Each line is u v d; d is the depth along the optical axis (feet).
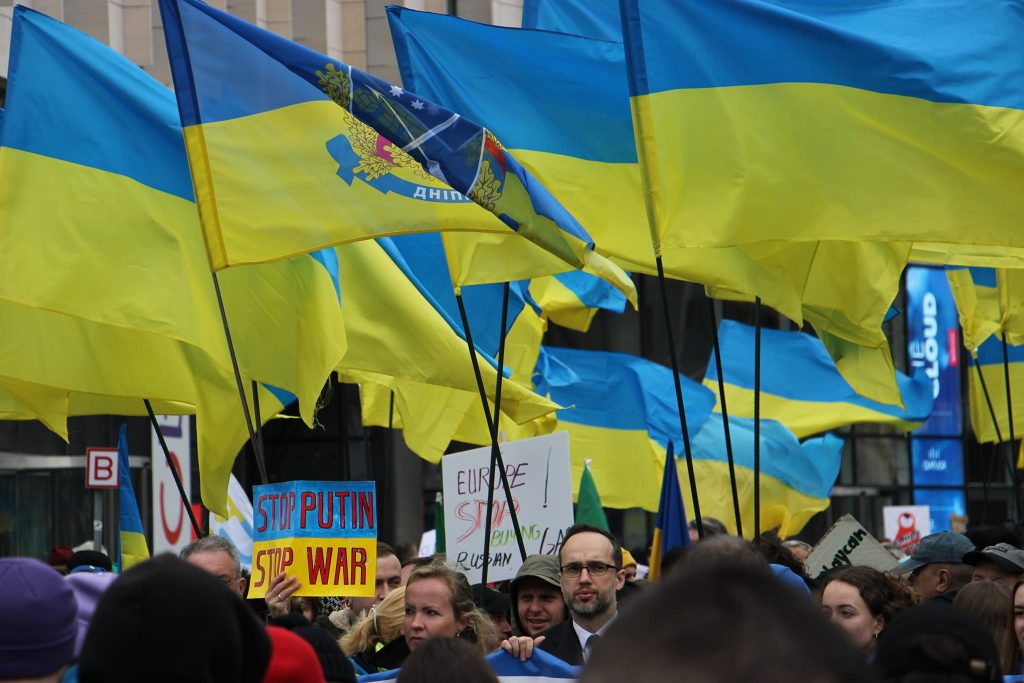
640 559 77.71
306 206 43.98
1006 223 44.55
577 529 40.19
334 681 25.31
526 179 44.42
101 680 15.42
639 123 44.86
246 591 51.01
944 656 20.63
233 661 15.83
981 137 44.47
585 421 84.17
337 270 53.36
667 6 45.29
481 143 43.68
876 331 57.41
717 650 7.73
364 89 43.78
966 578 50.78
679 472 91.30
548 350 84.94
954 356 228.63
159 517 119.55
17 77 50.21
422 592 39.68
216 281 45.62
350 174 44.29
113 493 136.56
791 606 7.98
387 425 75.15
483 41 52.80
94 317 49.11
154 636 15.23
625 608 8.32
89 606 22.94
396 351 53.93
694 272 51.52
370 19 154.10
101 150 50.24
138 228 49.93
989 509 232.73
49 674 18.69
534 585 44.62
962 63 45.14
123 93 50.57
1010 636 39.22
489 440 69.26
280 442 182.39
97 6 129.18
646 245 52.39
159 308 49.49
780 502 94.38
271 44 44.14
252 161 43.98
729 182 44.65
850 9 47.16
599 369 84.89
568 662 39.04
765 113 44.83
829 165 44.65
